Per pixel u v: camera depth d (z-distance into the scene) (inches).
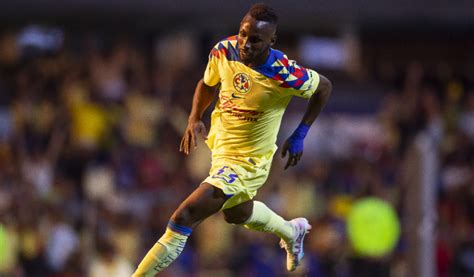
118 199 1517.0
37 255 1374.3
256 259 1456.7
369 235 1409.9
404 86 2226.9
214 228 1491.1
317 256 1455.5
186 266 1438.2
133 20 2070.6
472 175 1776.6
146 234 1453.0
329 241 1470.2
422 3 2206.0
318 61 2295.8
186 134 728.3
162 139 1734.7
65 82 1780.3
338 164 1761.8
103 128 1674.5
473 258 1524.4
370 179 1577.3
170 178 1619.1
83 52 2022.6
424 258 1089.4
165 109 1795.0
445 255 1491.1
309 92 709.9
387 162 1822.1
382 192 1566.2
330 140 1904.5
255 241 1483.8
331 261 1446.9
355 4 2171.5
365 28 2285.9
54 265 1375.5
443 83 2245.3
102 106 1706.4
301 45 2285.9
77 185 1578.5
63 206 1469.0
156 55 2130.9
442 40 2406.5
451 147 1895.9
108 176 1584.6
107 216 1424.7
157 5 2055.9
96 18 2033.7
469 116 2044.8
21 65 1957.4
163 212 1483.8
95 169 1608.0
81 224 1432.1
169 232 687.1
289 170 1718.8
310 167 1708.9
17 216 1408.7
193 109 734.5
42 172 1547.7
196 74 2018.9
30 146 1636.3
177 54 2134.6
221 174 705.0
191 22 2113.7
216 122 728.3
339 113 2059.5
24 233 1382.9
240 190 708.0
